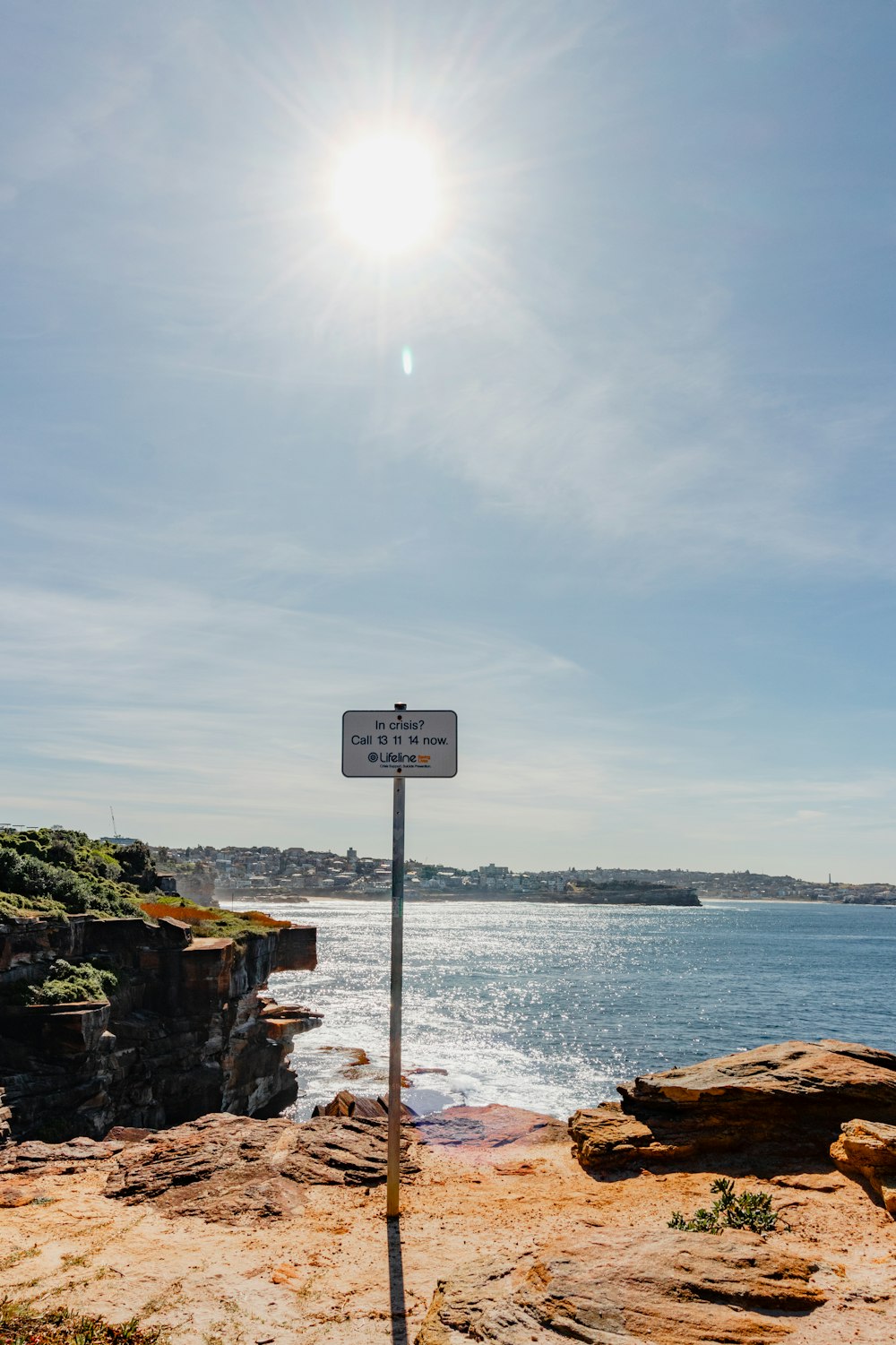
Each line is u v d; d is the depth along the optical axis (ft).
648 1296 17.99
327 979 332.60
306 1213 26.32
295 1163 30.55
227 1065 116.06
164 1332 18.22
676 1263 19.45
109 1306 19.31
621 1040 200.13
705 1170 30.12
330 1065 164.76
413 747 27.73
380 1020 229.04
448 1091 145.79
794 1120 31.55
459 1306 18.31
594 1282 18.53
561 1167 31.89
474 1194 28.55
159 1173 29.22
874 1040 202.49
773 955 472.44
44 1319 18.51
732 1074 33.86
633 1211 26.12
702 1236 21.40
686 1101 32.94
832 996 286.05
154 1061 101.04
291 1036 136.46
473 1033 207.92
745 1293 18.02
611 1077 159.53
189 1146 32.04
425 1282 21.17
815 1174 28.68
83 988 89.97
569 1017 236.84
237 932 132.36
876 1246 22.48
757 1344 16.20
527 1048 189.37
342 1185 29.37
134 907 124.98
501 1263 20.72
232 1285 20.77
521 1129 36.99
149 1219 25.50
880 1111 31.45
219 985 110.52
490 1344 16.46
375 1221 25.72
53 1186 28.78
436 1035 204.44
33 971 89.56
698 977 352.28
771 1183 28.25
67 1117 82.07
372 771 27.71
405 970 370.94
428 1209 26.94
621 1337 16.42
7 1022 83.51
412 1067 165.27
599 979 343.67
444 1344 16.66
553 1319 17.07
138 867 183.21
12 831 136.98
